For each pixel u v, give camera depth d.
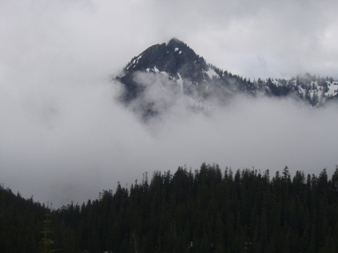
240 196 153.62
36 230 141.62
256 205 147.50
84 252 149.50
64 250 135.12
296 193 154.38
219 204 150.12
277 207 141.12
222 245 130.25
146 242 138.62
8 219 147.75
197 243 132.38
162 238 139.38
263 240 132.38
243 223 144.38
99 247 150.38
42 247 70.06
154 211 155.62
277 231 134.62
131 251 136.75
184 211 147.75
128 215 154.75
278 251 128.88
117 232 148.75
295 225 136.88
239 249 129.88
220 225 136.50
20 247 132.25
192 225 142.88
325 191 150.62
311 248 126.62
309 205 147.75
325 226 130.50
